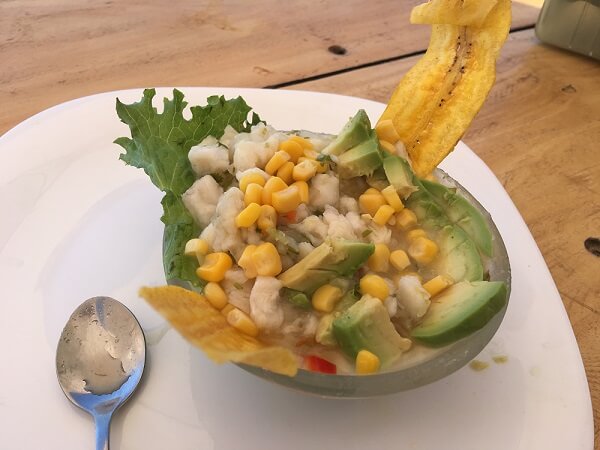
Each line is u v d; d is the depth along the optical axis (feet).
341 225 0.58
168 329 0.62
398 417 0.57
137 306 0.64
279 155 0.62
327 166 0.63
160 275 0.69
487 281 0.58
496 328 0.57
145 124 0.66
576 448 0.56
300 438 0.55
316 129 0.92
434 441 0.56
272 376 0.50
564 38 1.29
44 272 0.67
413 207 0.65
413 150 0.71
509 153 1.00
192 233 0.61
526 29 1.40
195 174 0.66
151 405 0.56
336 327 0.53
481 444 0.56
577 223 0.88
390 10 1.37
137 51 1.12
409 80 0.74
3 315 0.62
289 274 0.56
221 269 0.56
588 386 0.63
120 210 0.75
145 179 0.80
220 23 1.25
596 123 1.10
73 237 0.71
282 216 0.60
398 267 0.60
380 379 0.51
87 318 0.60
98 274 0.67
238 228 0.57
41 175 0.78
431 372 0.52
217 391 0.57
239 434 0.54
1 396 0.54
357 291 0.57
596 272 0.80
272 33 1.23
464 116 0.70
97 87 1.02
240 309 0.55
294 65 1.14
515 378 0.62
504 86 1.18
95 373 0.56
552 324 0.68
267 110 0.93
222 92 0.94
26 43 1.10
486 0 0.67
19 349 0.59
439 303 0.57
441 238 0.63
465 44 0.72
